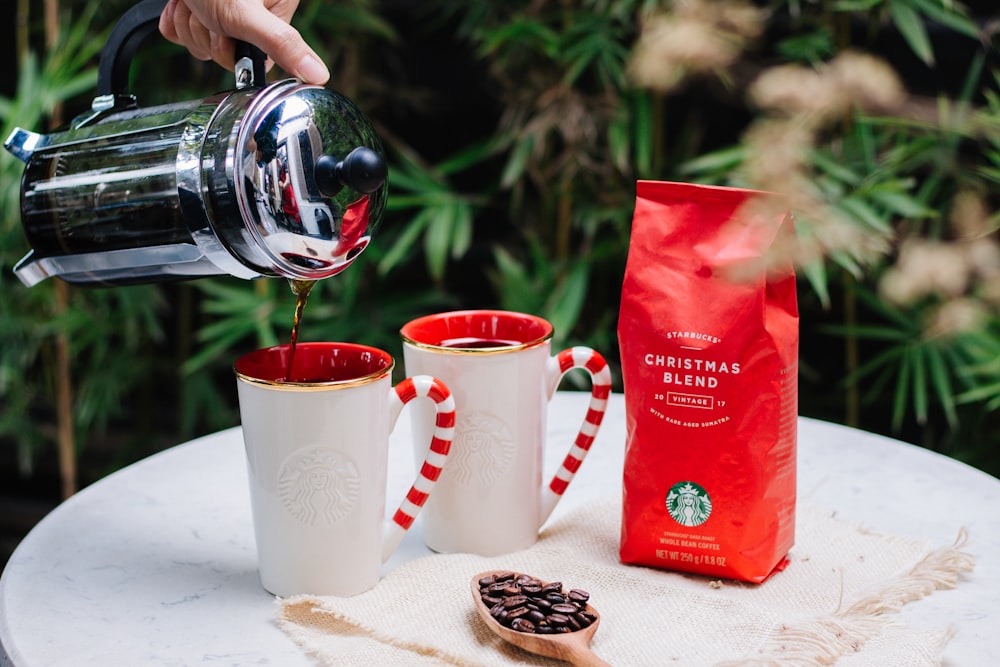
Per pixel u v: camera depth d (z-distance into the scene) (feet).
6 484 7.67
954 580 2.82
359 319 6.33
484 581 2.66
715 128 6.41
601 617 2.61
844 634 2.48
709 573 2.85
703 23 5.05
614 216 5.87
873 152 5.50
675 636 2.51
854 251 4.05
